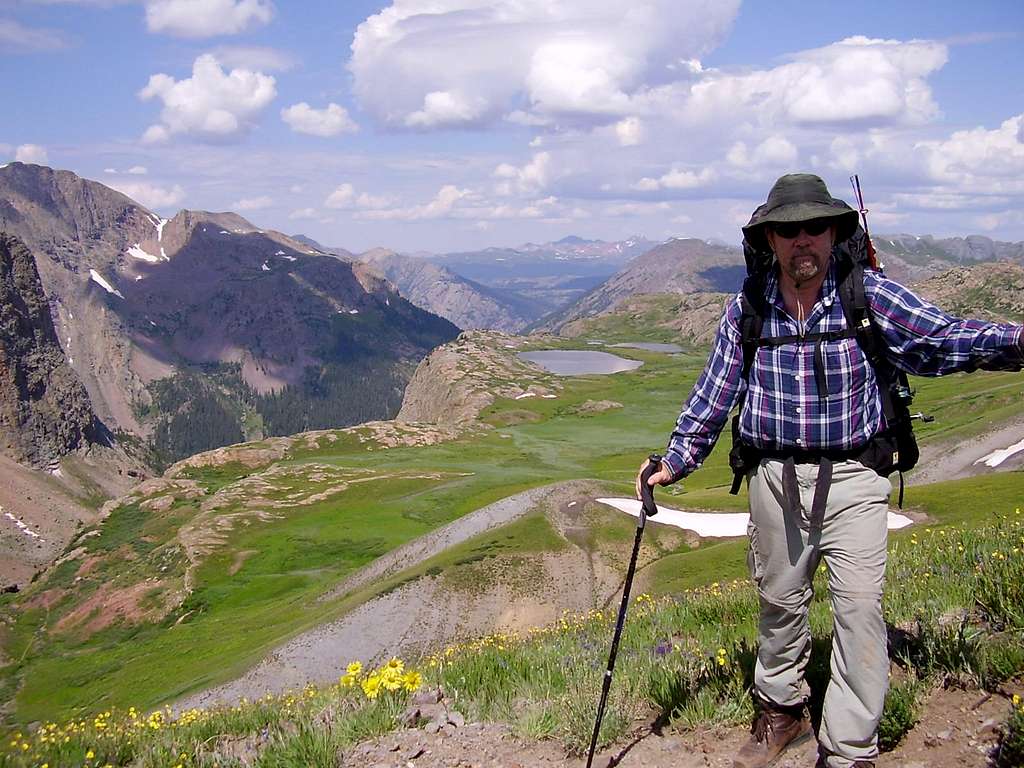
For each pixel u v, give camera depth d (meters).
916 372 4.73
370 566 82.88
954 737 4.88
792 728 5.25
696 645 7.48
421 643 54.53
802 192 4.70
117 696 76.94
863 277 4.76
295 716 6.92
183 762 6.14
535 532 65.38
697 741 5.60
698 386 5.28
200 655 82.31
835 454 4.82
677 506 71.81
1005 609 6.20
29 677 91.94
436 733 6.20
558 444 189.75
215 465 193.38
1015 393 112.75
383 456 179.38
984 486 49.66
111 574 124.31
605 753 5.68
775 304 4.92
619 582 58.56
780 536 5.00
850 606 4.75
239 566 114.44
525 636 11.61
